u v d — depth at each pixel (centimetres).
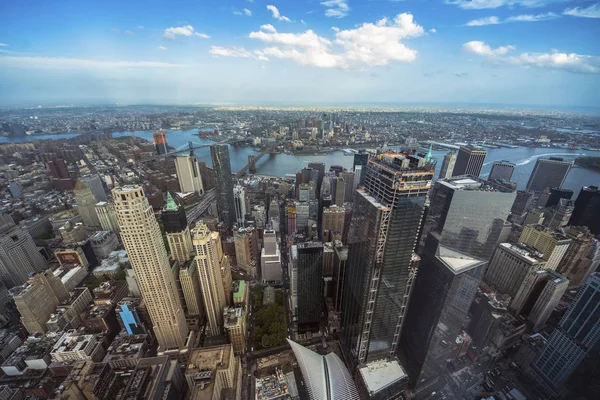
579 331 16838
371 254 16550
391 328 19588
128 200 16912
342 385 17738
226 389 17225
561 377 17788
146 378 17625
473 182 17175
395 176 14625
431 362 19175
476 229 16188
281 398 19862
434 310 17625
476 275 16825
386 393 18562
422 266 19000
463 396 19412
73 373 17350
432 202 17962
